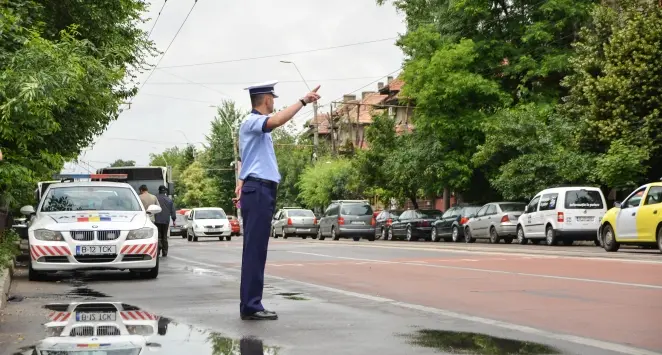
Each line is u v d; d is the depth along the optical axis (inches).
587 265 651.5
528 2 1672.0
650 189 911.0
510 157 1493.6
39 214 592.1
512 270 605.9
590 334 289.4
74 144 854.5
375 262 735.1
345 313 344.8
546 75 1579.7
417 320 321.7
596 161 1269.7
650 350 255.3
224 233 1739.7
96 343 264.7
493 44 1664.6
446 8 1724.9
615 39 1250.6
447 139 1667.1
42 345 261.4
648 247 1042.7
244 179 324.2
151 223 586.6
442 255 861.2
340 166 2503.7
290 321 318.0
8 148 703.7
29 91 583.8
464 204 1583.4
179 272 631.8
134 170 1257.4
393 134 2090.3
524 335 282.5
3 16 653.3
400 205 2145.7
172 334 283.9
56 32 857.5
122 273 639.8
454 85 1595.7
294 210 1979.6
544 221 1235.2
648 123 1200.8
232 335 281.3
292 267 672.4
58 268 549.0
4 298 396.8
